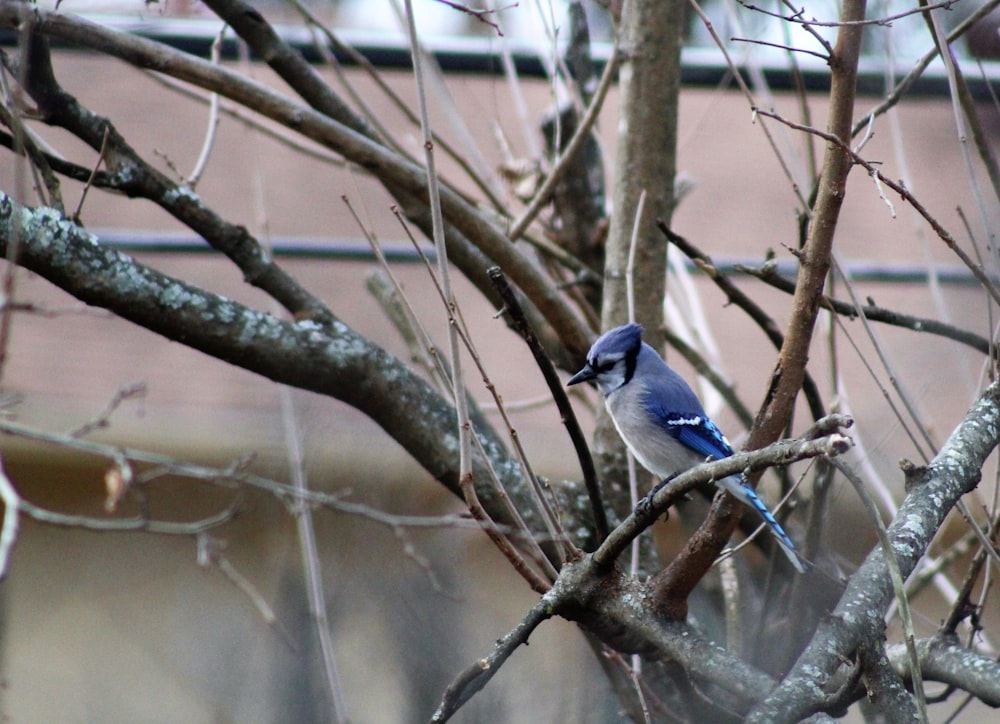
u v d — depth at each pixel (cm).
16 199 586
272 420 1639
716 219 1950
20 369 1869
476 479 842
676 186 1158
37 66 792
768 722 576
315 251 1193
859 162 636
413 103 1881
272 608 1292
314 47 1082
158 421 1823
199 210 820
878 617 624
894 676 620
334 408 1244
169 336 780
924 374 1451
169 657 1611
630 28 965
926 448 1101
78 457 1822
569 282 1058
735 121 2111
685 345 1025
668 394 938
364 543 1230
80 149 1867
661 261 970
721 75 1102
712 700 750
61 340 1945
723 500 657
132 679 1728
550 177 961
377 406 827
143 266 770
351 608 1218
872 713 743
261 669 1407
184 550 1795
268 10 1337
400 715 1198
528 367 1895
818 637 618
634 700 850
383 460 1248
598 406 991
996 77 970
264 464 1428
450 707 636
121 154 812
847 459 955
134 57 816
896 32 1138
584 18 1127
